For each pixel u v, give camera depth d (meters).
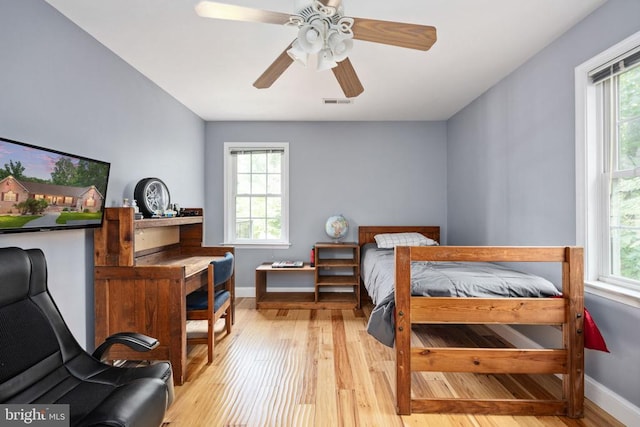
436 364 1.81
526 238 2.56
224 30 2.08
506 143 2.81
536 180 2.43
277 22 1.42
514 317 1.82
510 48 2.33
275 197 4.29
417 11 1.89
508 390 2.04
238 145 4.16
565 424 1.72
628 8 1.70
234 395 1.97
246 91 3.13
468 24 2.02
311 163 4.19
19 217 1.55
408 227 4.12
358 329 3.08
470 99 3.39
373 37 1.50
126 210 2.15
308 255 4.21
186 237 3.22
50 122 1.82
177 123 3.38
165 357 2.13
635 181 1.79
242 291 4.20
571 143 2.09
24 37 1.67
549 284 1.96
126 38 2.17
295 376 2.20
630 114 1.82
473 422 1.74
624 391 1.73
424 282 1.98
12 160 1.50
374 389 2.05
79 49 2.03
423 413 1.81
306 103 3.49
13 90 1.61
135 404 1.17
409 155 4.20
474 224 3.42
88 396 1.33
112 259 2.14
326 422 1.73
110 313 2.16
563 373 1.80
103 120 2.25
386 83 2.96
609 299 1.81
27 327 1.37
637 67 1.76
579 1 1.81
